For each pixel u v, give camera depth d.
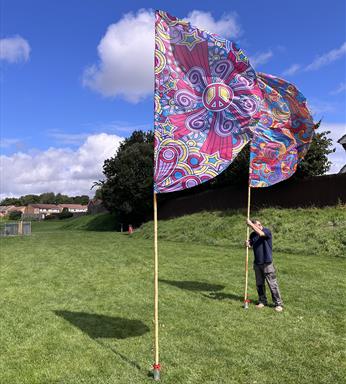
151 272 12.25
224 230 21.69
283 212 21.11
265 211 22.06
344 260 13.71
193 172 5.64
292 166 8.81
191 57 5.82
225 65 6.04
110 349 5.96
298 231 17.89
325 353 5.75
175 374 5.10
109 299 8.94
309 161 22.70
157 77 5.55
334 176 20.30
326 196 20.59
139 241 23.89
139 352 5.83
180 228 25.52
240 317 7.47
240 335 6.50
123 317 7.57
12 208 157.00
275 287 7.94
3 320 7.39
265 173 8.64
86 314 7.78
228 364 5.40
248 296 9.07
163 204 35.44
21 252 18.62
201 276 11.42
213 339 6.33
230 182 26.67
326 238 16.08
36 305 8.45
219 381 4.93
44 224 66.75
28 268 13.44
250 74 6.17
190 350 5.89
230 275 11.52
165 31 5.67
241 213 23.38
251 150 8.53
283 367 5.30
